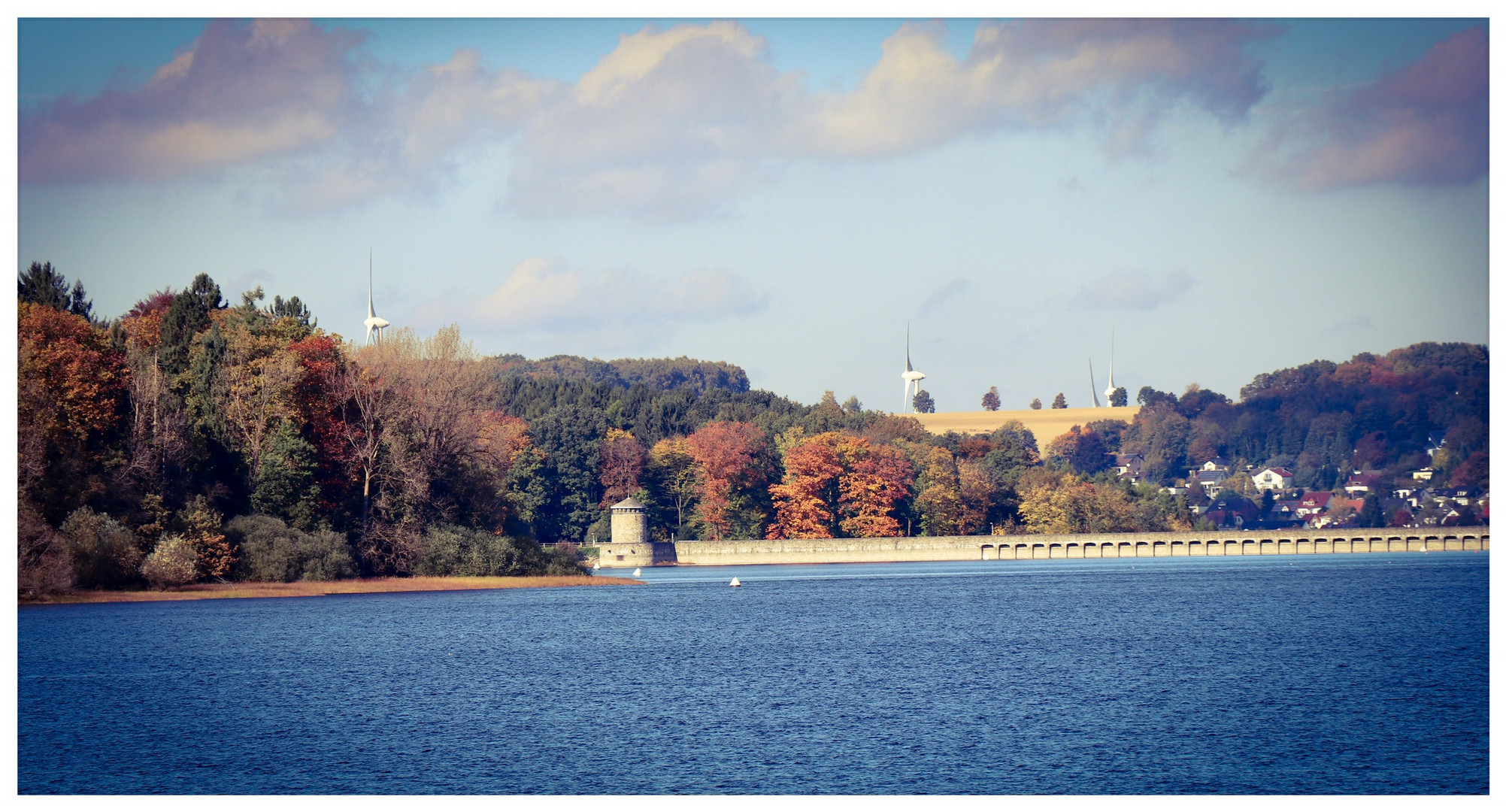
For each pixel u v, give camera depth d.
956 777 127.06
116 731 148.25
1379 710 157.62
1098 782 125.00
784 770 129.75
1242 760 133.12
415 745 140.88
